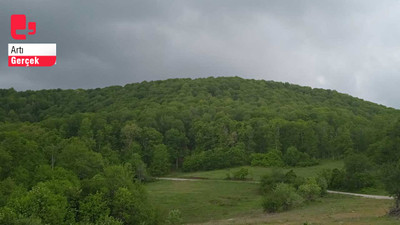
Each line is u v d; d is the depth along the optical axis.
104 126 143.12
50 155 67.31
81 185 42.88
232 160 126.06
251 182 97.25
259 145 138.25
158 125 150.88
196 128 147.62
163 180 109.88
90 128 141.12
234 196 79.31
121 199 40.25
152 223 44.53
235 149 127.62
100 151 126.00
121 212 40.16
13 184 46.25
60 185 41.38
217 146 137.62
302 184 75.25
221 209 66.12
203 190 87.81
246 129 139.38
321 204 62.91
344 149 127.69
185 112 162.50
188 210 65.69
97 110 182.50
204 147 140.12
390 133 105.00
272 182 82.56
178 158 141.88
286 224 40.59
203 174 117.00
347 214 46.59
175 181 106.94
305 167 117.31
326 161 127.31
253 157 127.56
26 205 33.41
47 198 34.72
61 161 63.91
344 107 192.75
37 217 31.72
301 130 137.62
